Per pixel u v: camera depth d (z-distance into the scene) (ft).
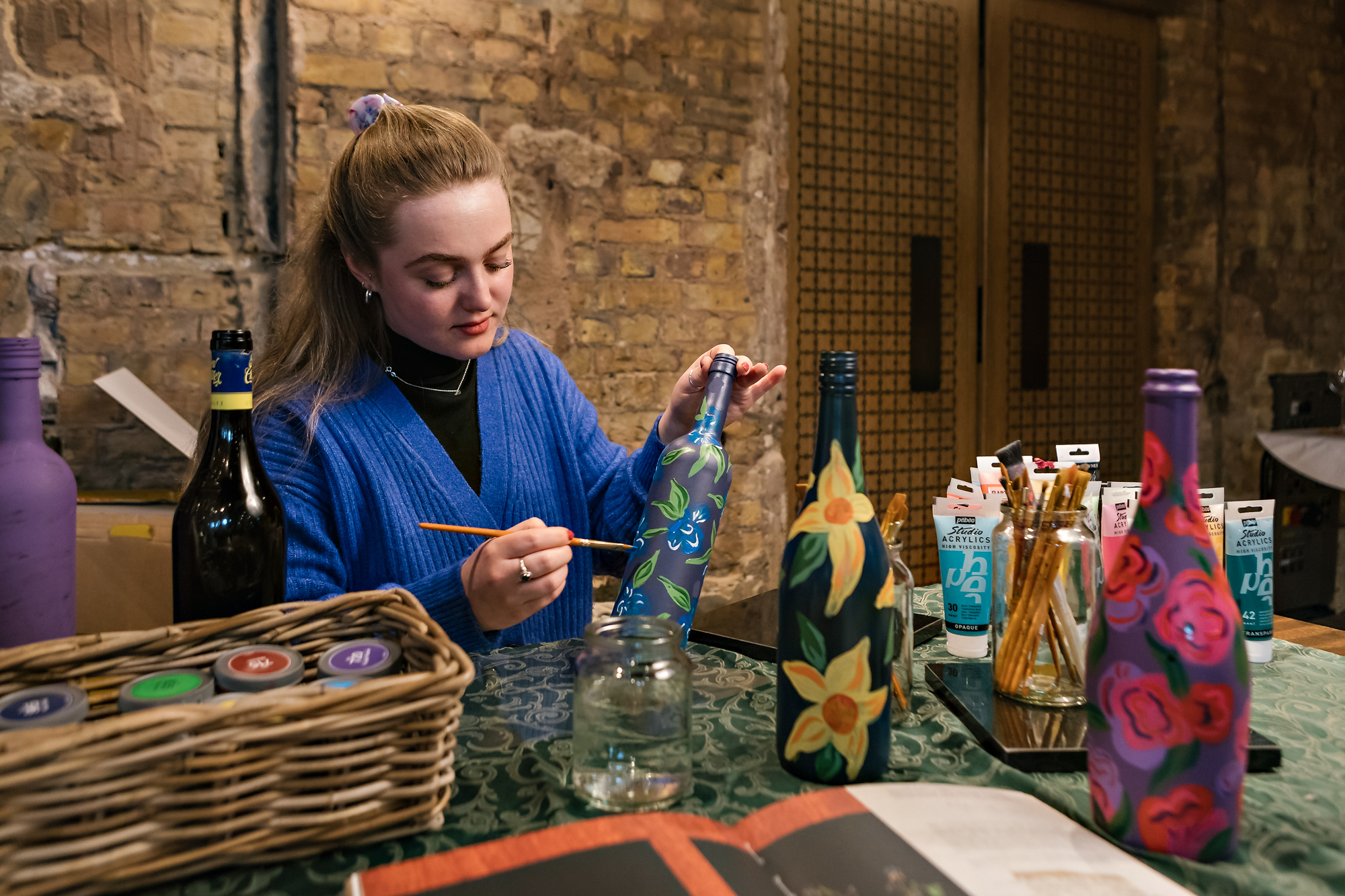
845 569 2.07
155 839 1.63
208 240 6.93
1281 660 3.16
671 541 2.65
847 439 2.13
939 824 1.88
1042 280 10.68
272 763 1.73
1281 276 12.23
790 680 2.15
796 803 1.96
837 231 9.45
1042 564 2.55
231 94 6.90
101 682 2.12
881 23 9.51
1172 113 11.25
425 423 3.99
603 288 8.24
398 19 7.25
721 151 8.67
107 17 6.52
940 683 2.80
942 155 10.04
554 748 2.38
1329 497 10.19
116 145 6.61
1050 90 10.55
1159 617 1.79
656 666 2.05
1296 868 1.79
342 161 3.65
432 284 3.55
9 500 2.34
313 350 3.93
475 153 3.51
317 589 3.50
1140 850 1.84
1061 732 2.38
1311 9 12.23
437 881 1.65
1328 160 12.51
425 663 2.17
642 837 1.81
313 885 1.75
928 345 10.09
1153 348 11.55
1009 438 10.62
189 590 2.52
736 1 8.61
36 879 1.52
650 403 8.52
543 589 2.89
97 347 6.66
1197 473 1.82
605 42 8.06
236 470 2.56
